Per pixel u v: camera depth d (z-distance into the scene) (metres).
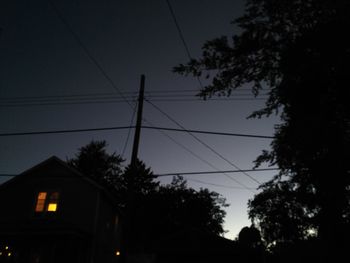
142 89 14.30
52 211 22.31
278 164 9.47
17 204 22.66
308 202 9.98
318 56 6.05
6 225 20.41
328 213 8.23
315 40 6.01
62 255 20.47
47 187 23.05
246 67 6.98
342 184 7.47
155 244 24.03
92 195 22.67
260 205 13.02
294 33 6.50
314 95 6.46
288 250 14.02
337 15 5.68
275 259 17.25
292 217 12.45
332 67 5.98
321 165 7.32
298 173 9.09
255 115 7.92
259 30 6.63
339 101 6.26
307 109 6.64
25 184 23.28
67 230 19.53
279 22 6.52
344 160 6.84
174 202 59.56
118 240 29.05
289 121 7.25
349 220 8.16
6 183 23.17
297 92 6.62
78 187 22.92
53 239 20.56
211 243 23.27
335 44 5.80
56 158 23.72
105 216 24.52
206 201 61.00
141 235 53.78
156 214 56.81
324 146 6.74
